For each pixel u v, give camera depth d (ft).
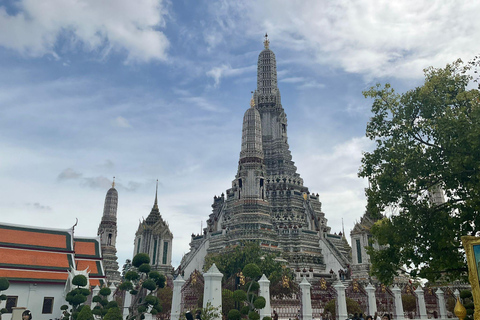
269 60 421.59
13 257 178.09
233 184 323.57
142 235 297.12
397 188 94.89
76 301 136.05
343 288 137.08
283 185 346.95
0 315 140.97
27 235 193.47
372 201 99.71
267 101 400.26
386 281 98.53
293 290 192.95
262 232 255.29
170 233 304.09
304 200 341.21
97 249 224.94
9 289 164.35
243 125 299.79
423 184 94.02
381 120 102.83
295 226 293.23
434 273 93.56
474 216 87.35
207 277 100.37
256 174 278.05
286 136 393.29
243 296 111.14
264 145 385.91
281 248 273.33
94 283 205.57
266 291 119.65
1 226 190.29
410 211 92.84
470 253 57.21
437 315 186.91
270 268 196.75
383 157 99.50
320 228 305.73
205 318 91.71
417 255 93.25
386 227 95.35
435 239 87.81
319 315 178.60
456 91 95.61
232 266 198.29
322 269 277.44
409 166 93.04
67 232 207.21
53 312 171.73
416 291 181.27
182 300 140.36
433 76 96.99
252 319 104.42
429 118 94.94
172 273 289.94
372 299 159.74
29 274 173.17
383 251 98.17
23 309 115.14
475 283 55.93
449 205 91.45
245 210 267.18
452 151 85.92
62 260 192.24
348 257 310.24
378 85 104.22
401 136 98.37
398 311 163.63
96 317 145.89
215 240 278.67
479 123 81.51
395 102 100.12
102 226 339.36
